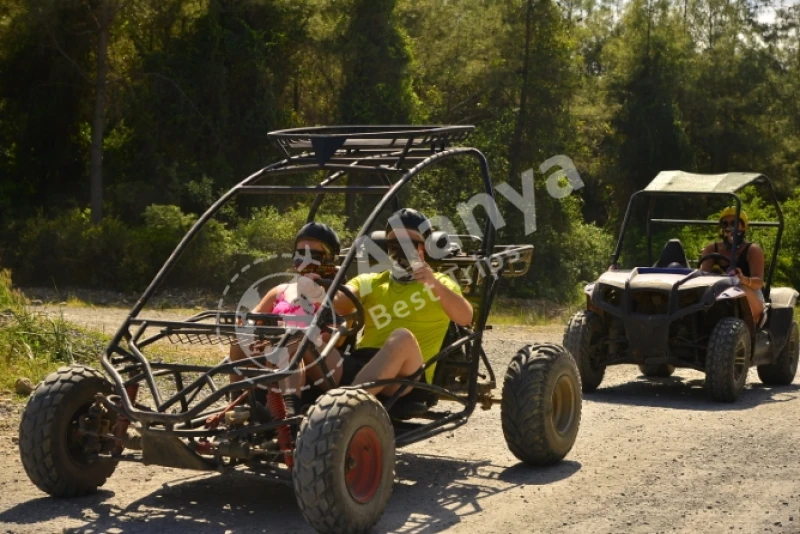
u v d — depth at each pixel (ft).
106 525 16.51
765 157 165.27
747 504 18.29
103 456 17.67
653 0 150.41
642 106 147.95
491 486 19.77
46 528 16.24
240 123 109.19
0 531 16.02
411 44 121.49
